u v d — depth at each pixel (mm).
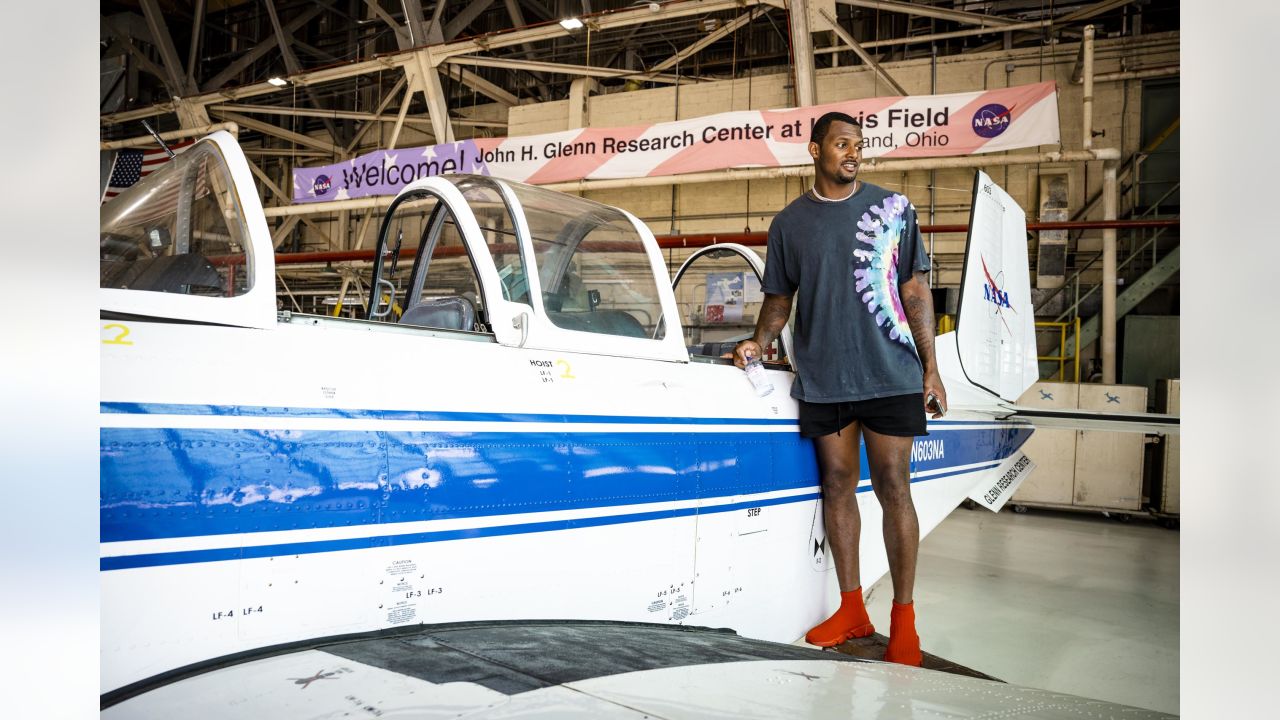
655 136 8070
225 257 1494
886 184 9914
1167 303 9367
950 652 3414
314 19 14844
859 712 1043
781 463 2574
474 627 1552
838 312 2539
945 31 10820
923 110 7336
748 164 7773
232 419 1318
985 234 4039
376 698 1041
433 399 1618
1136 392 6898
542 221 2090
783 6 8109
